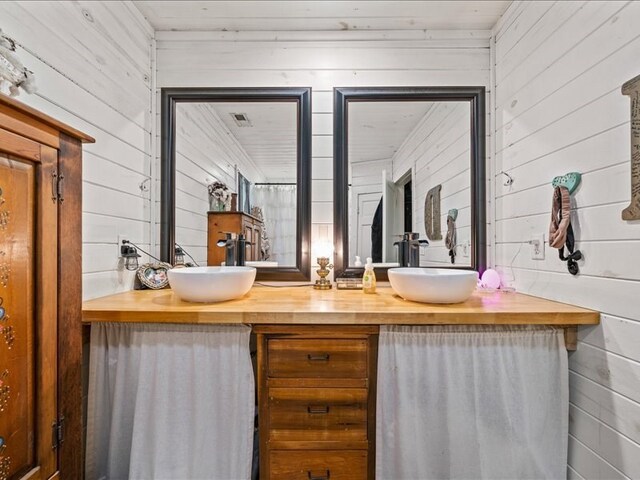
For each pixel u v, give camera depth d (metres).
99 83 1.29
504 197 1.58
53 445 0.83
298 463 1.12
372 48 1.71
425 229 1.74
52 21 1.06
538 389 1.11
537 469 1.10
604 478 0.99
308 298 1.34
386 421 1.10
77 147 0.92
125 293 1.43
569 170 1.14
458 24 1.66
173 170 1.73
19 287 0.74
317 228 1.74
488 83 1.70
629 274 0.92
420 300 1.20
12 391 0.72
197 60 1.72
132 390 1.14
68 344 0.89
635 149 0.89
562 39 1.18
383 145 1.74
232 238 1.71
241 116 1.75
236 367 1.10
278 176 1.74
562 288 1.19
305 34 1.71
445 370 1.09
